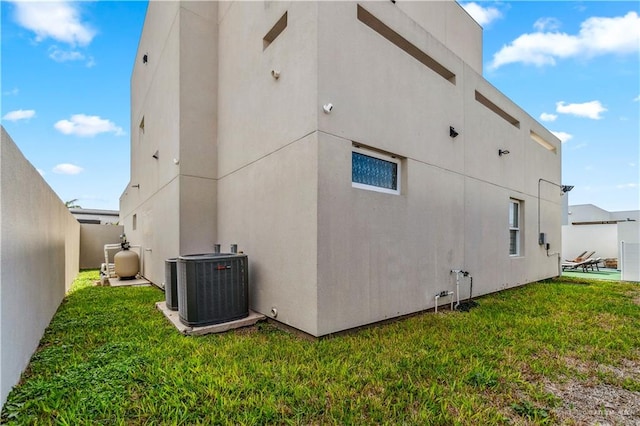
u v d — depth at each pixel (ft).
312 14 11.32
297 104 11.97
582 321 13.99
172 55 19.61
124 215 44.78
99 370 8.36
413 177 14.96
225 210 18.02
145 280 26.76
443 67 17.57
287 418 6.33
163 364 8.79
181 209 17.94
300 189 11.68
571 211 79.10
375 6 13.67
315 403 6.85
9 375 7.25
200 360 9.05
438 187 16.48
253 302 14.65
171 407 6.64
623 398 7.50
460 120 18.43
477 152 19.80
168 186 20.31
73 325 12.83
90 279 28.66
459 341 11.00
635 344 11.06
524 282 24.84
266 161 13.92
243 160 15.99
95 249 42.06
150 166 25.81
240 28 16.71
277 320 12.84
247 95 15.76
